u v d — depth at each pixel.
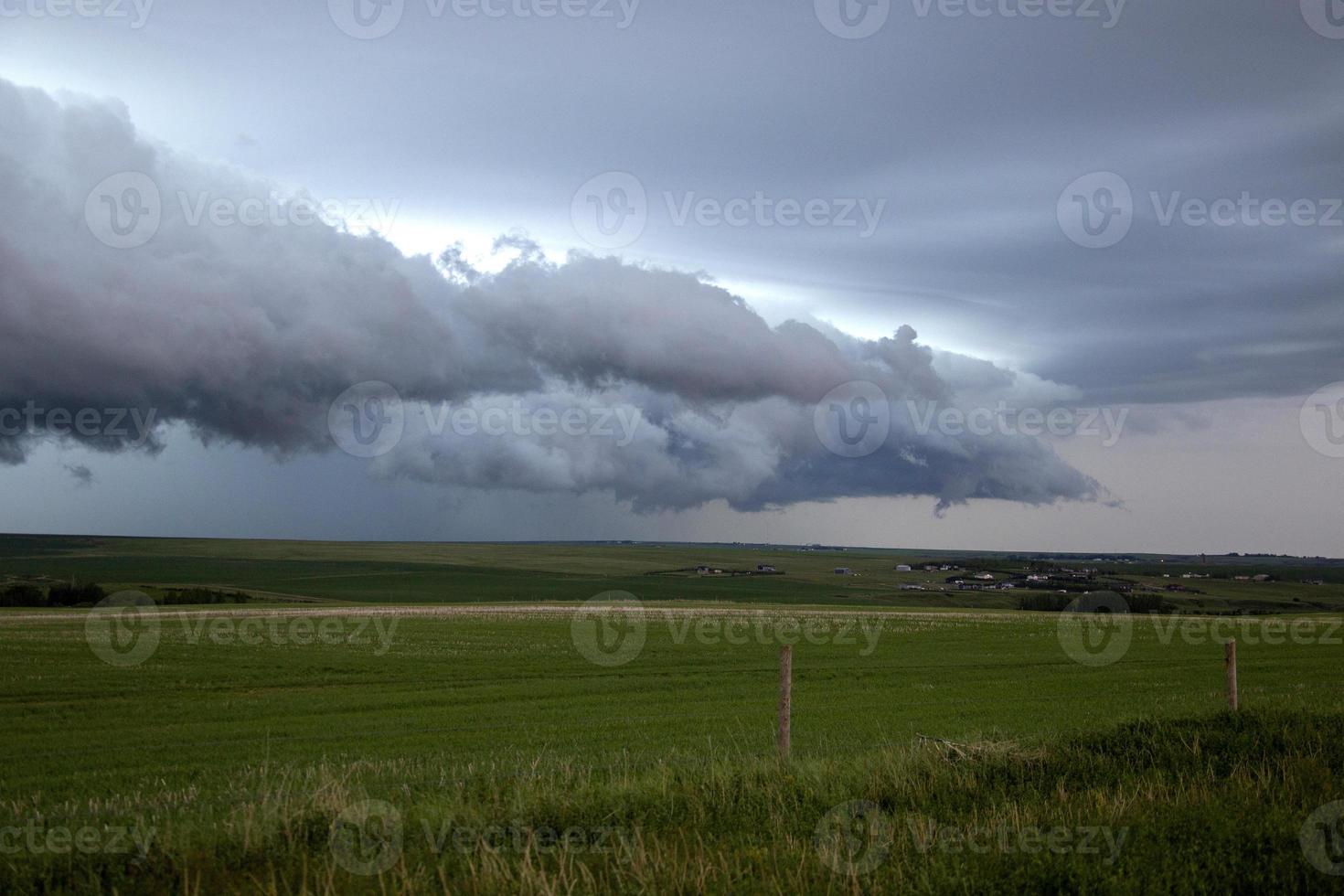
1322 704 20.08
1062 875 8.30
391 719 25.81
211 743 21.77
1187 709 19.64
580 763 16.98
